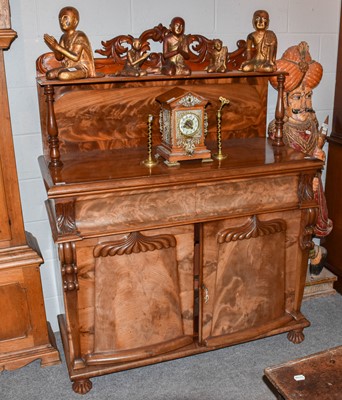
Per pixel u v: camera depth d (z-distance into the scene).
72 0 2.03
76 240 1.73
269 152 2.08
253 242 2.01
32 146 2.16
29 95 2.08
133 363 1.97
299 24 2.44
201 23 2.25
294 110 2.42
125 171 1.81
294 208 2.01
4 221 1.95
